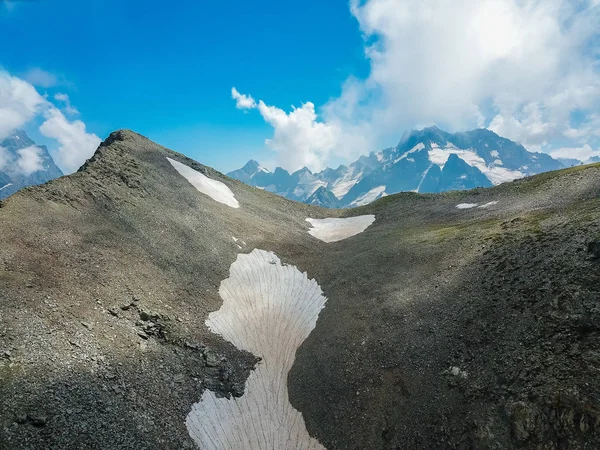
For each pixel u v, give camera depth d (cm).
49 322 3381
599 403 2403
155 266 5228
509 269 4159
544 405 2622
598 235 3738
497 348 3328
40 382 2800
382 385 3734
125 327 3950
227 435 3534
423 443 3078
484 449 2733
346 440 3478
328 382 4075
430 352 3762
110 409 2981
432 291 4650
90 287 4134
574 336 2944
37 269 3906
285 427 3778
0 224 4225
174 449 3066
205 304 5153
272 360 4612
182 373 3884
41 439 2445
